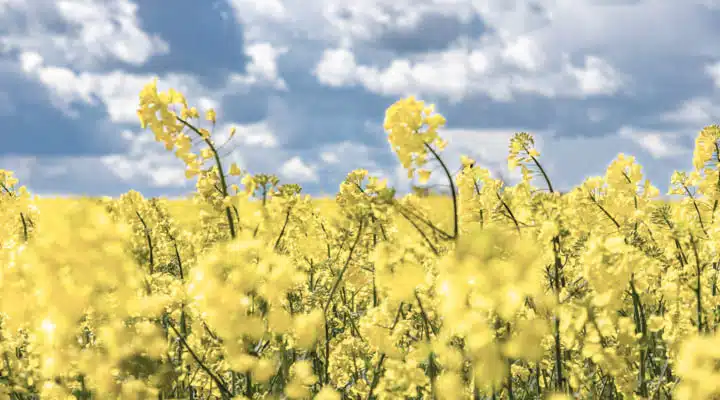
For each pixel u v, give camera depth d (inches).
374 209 75.0
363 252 89.6
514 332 68.7
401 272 71.2
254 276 69.4
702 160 94.5
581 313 69.5
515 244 66.6
